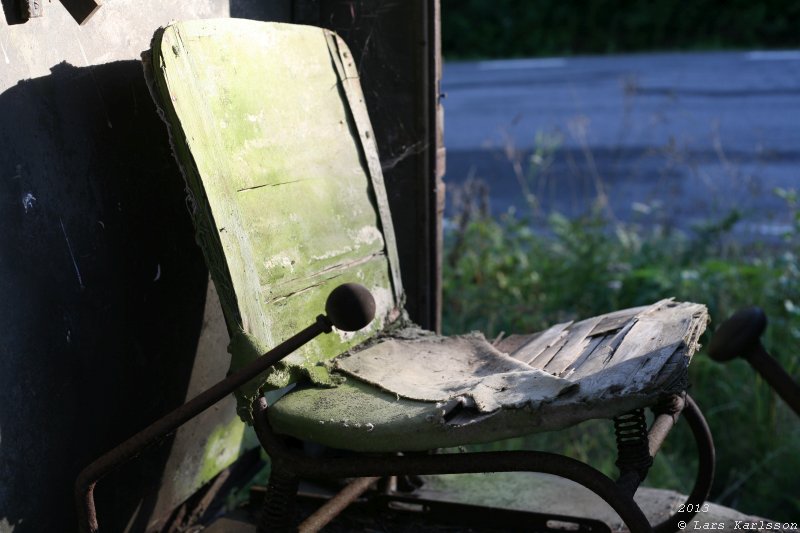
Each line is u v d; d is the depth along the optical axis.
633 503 1.49
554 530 2.16
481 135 7.88
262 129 1.90
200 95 1.73
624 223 5.25
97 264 1.82
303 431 1.64
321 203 2.02
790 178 6.10
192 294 2.13
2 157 1.58
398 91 2.42
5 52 1.58
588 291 3.92
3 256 1.58
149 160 1.96
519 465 1.53
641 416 1.67
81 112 1.76
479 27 15.45
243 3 2.25
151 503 2.06
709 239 4.20
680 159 5.47
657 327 1.84
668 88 9.50
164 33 1.67
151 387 2.01
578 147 7.24
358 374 1.81
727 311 3.58
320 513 1.90
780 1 14.23
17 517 1.65
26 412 1.66
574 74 11.32
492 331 3.70
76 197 1.76
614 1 14.97
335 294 1.49
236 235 1.74
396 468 1.58
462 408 1.59
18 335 1.63
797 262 3.93
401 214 2.48
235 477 2.49
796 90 9.07
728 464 3.13
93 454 1.84
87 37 1.77
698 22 14.58
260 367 1.57
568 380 1.58
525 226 4.58
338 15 2.43
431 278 2.51
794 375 3.34
